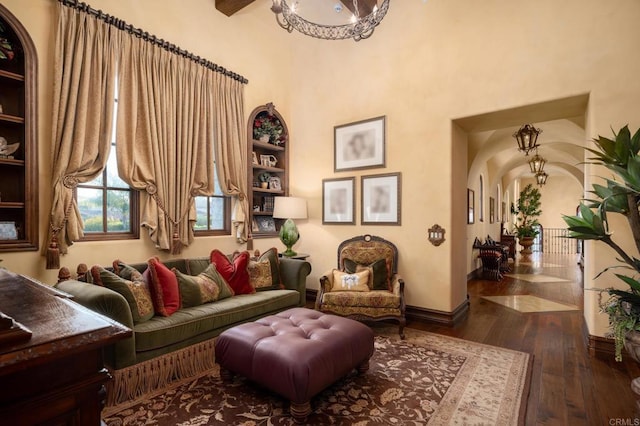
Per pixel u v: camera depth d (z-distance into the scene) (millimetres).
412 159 4117
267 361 2059
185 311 2781
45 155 2850
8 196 2793
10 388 589
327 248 4883
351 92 4676
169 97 3646
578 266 8586
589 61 3078
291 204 4707
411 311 4086
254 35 4770
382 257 4078
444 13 3918
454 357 2900
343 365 2186
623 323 2053
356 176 4602
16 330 609
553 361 2830
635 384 1978
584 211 2320
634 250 2824
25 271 2719
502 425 1934
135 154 3355
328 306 3557
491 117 3766
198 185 3902
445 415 2033
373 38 4480
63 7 2904
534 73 3348
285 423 1963
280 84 5168
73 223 2889
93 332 693
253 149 5039
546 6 3303
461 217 4273
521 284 6203
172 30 3783
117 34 3258
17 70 2801
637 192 2014
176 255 3727
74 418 673
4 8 2646
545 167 11109
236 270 3512
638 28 2885
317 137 5016
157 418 2010
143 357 2322
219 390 2346
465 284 4457
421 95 4066
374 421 1975
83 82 2986
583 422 1981
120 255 3299
